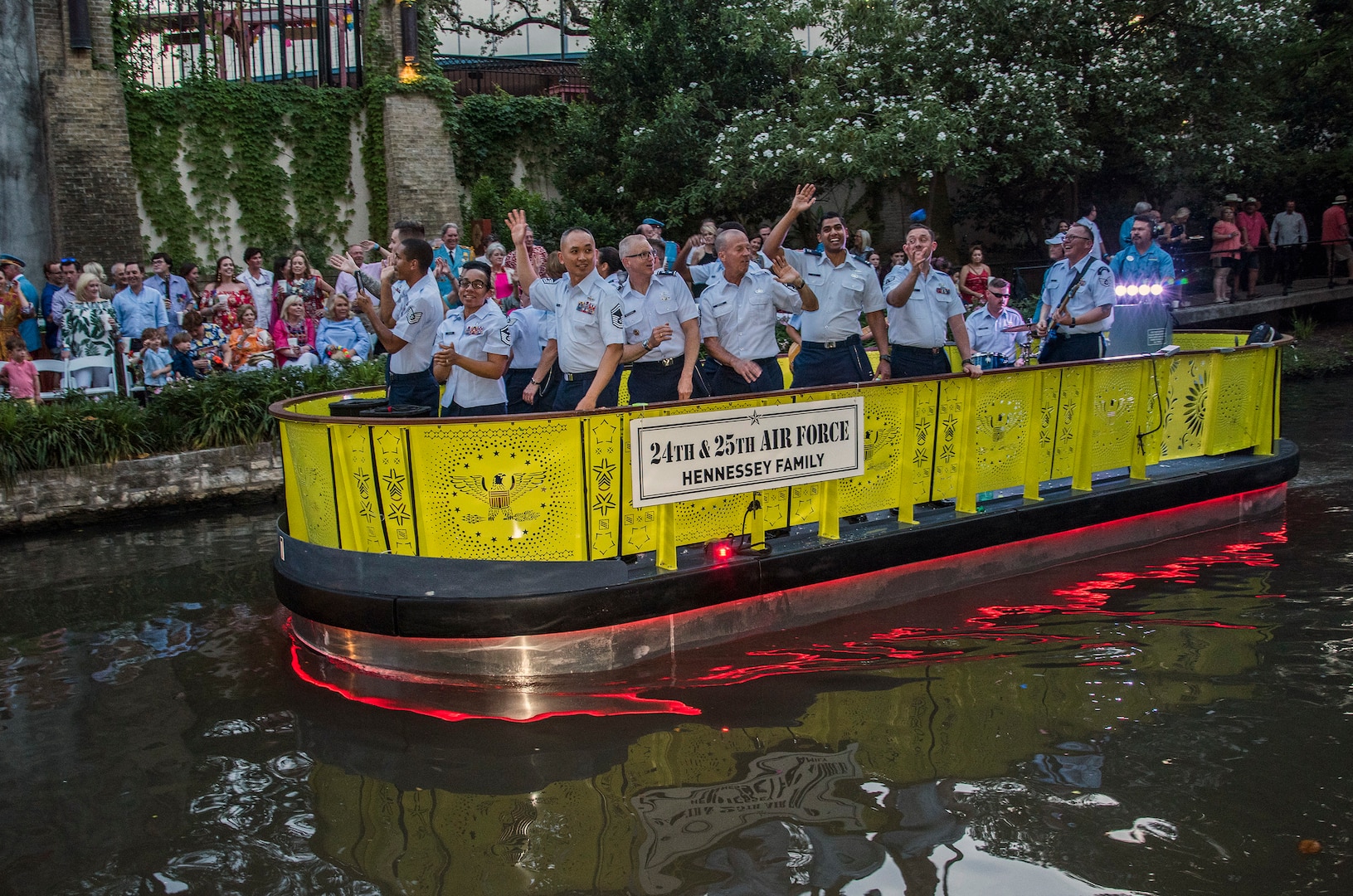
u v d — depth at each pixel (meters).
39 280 14.07
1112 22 17.59
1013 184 19.86
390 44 16.69
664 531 5.71
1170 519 7.77
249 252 11.84
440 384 6.74
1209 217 21.09
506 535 5.51
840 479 6.23
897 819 4.20
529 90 21.16
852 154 15.58
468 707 5.27
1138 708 5.11
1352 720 4.94
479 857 4.01
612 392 6.07
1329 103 21.66
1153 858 3.92
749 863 3.92
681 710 5.15
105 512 9.63
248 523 9.48
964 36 16.97
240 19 15.88
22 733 5.20
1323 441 11.05
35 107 14.08
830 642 5.90
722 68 18.27
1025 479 7.11
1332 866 3.84
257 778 4.67
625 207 18.28
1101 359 7.27
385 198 16.77
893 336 6.92
